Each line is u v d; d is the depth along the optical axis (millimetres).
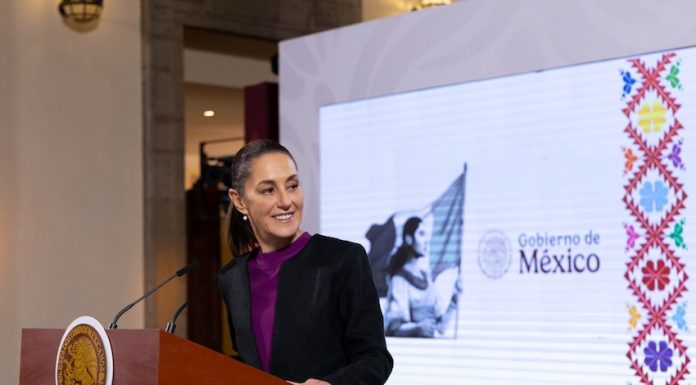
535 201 4934
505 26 5043
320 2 9188
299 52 5891
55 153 7449
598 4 4730
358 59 5621
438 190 5305
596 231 4723
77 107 7578
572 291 4785
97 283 7594
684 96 4496
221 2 8469
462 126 5223
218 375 2156
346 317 2568
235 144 14297
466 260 5164
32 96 7367
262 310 2631
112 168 7734
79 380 2242
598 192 4730
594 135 4762
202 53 9242
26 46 7359
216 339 10086
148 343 2084
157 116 7980
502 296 5020
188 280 10133
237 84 9461
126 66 7863
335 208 5723
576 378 4754
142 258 7863
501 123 5078
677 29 4488
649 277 4543
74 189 7527
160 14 8070
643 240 4578
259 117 6785
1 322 7125
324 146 5785
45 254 7355
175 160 8062
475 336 5102
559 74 4887
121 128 7805
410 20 5410
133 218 7836
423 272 5332
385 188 5516
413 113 5418
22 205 7273
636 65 4641
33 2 7414
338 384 2361
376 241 5539
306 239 2662
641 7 4598
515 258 4988
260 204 2592
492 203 5090
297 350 2555
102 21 7750
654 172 4566
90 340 2215
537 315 4887
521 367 4922
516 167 5012
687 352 4410
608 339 4652
